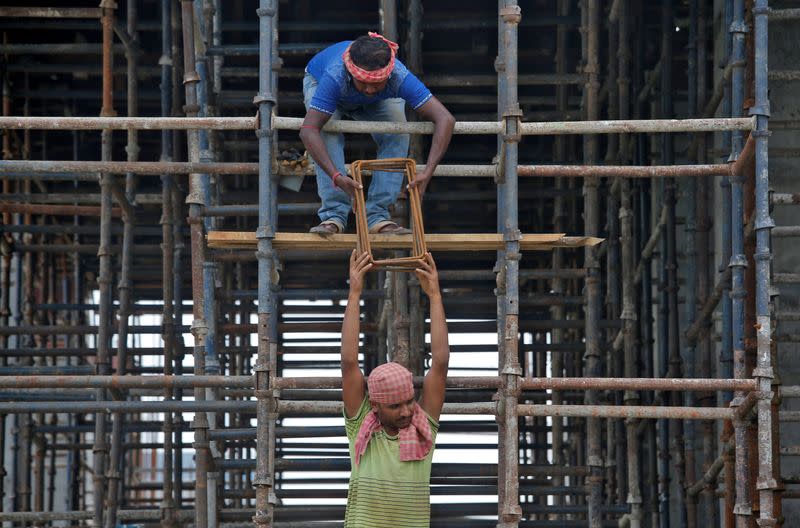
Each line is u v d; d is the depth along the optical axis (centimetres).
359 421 2608
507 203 2864
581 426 5141
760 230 2870
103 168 3031
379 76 2781
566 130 2878
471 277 4431
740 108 3281
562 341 5109
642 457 4822
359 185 2766
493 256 5250
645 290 4581
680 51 4803
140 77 4872
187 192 4806
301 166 3086
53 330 4606
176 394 4522
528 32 4803
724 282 3431
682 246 4756
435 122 2861
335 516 4425
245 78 4919
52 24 4709
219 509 4084
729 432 3412
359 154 4925
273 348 3691
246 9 4788
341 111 2994
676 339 4184
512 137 2864
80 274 5775
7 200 4734
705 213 4047
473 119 4694
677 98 4797
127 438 6569
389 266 2697
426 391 2639
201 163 3055
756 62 2922
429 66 4994
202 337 3238
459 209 5547
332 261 5475
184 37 3319
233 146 4391
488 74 4978
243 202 4622
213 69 4278
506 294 2844
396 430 2556
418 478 2533
